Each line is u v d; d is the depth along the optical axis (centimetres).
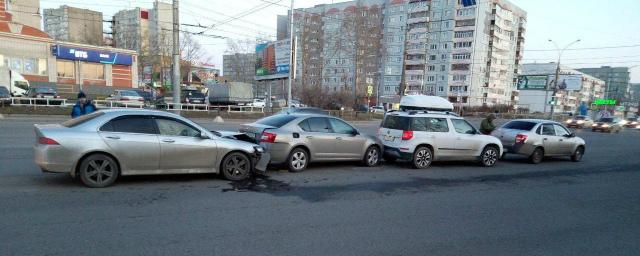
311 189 707
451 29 7756
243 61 8150
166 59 6269
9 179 659
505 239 487
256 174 826
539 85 6750
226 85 3322
